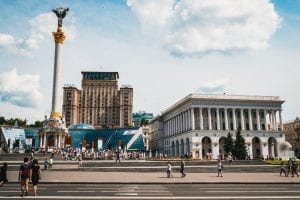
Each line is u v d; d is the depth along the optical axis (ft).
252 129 456.04
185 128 475.31
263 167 203.21
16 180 130.52
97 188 104.42
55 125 309.01
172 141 539.70
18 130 418.72
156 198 77.87
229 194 87.15
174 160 255.70
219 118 457.27
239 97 458.91
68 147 313.32
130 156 299.99
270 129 463.01
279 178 149.28
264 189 102.63
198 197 80.07
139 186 113.29
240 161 242.78
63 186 112.06
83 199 76.07
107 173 173.78
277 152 445.37
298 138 542.57
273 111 463.42
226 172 194.18
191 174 175.32
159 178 144.97
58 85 308.19
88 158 264.11
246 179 142.20
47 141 309.22
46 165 189.67
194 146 430.20
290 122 595.06
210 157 317.83
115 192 91.81
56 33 308.60
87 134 518.78
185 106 472.85
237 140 377.30
